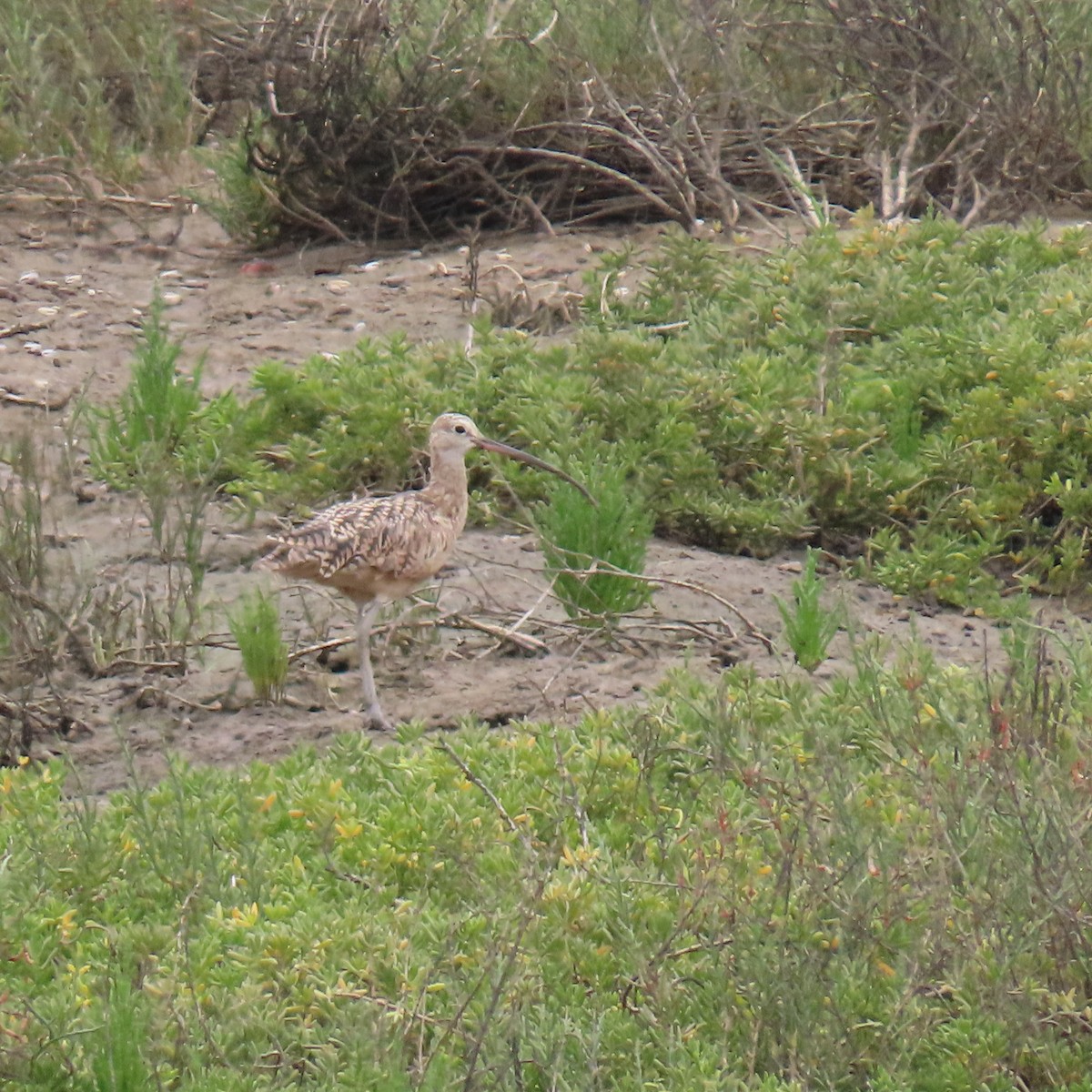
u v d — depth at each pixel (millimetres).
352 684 11031
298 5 19703
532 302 17016
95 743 10258
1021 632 10594
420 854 8430
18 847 8453
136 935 7621
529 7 20312
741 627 11766
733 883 7406
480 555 12820
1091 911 7176
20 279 18188
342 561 10156
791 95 20188
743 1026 6969
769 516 13008
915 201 19266
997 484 12914
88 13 22875
